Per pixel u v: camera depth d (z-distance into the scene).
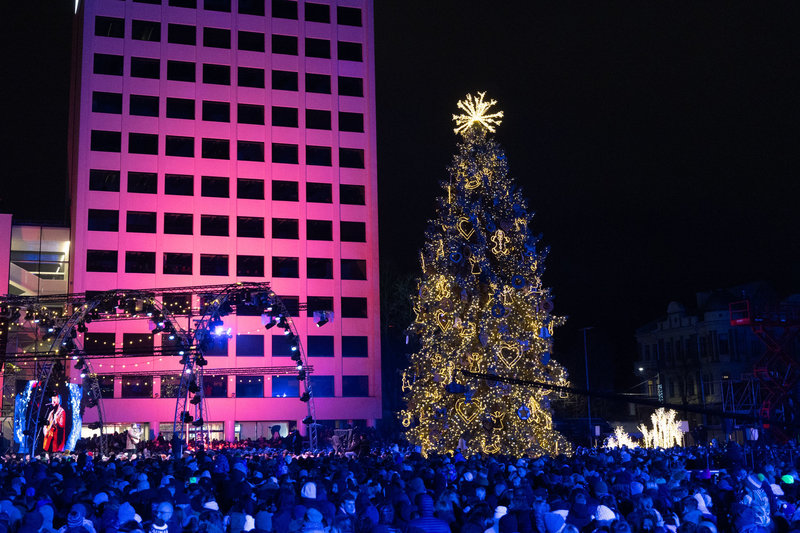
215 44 81.19
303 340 77.81
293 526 10.93
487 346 40.28
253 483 20.95
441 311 41.56
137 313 44.50
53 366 46.78
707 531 11.15
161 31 79.75
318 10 85.19
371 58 85.69
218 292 43.69
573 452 40.16
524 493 13.00
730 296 93.12
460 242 41.84
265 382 76.19
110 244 74.81
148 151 77.38
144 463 27.08
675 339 98.56
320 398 77.19
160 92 78.62
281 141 81.06
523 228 41.81
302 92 82.69
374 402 78.50
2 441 55.12
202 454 30.92
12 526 11.81
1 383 64.06
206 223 77.75
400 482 16.88
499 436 39.88
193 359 43.25
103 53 77.88
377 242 81.94
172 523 11.98
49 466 24.80
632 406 102.56
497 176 42.41
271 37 82.88
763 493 14.05
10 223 75.12
